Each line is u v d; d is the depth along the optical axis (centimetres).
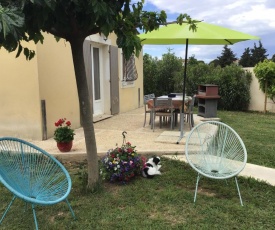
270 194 345
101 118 801
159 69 1396
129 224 279
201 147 382
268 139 623
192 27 327
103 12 227
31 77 555
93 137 345
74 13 260
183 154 489
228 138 387
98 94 833
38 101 559
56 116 610
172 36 426
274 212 302
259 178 391
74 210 307
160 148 510
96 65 812
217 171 338
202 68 1232
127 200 329
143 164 397
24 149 301
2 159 274
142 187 364
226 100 1135
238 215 295
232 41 511
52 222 285
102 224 279
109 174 373
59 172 316
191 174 407
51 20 258
